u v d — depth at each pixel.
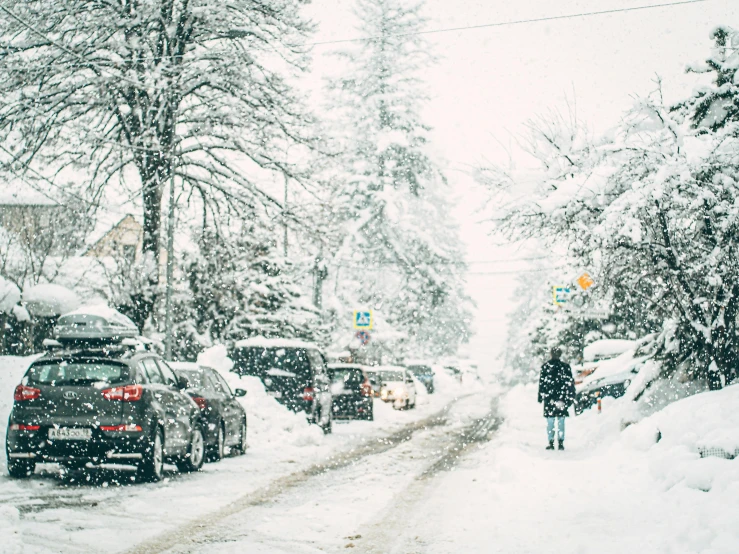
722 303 15.52
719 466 8.95
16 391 11.54
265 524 8.64
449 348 72.69
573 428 22.12
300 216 27.62
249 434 18.64
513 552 7.25
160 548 7.32
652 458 11.10
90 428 11.30
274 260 32.69
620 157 15.92
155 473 11.83
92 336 13.85
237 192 27.45
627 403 17.44
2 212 36.81
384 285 54.47
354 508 9.86
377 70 48.09
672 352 17.30
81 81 25.33
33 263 35.75
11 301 28.12
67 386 11.45
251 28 26.53
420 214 52.25
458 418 29.61
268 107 26.55
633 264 15.85
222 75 26.25
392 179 46.59
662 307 16.56
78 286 33.75
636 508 8.82
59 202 25.89
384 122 47.97
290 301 32.38
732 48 15.18
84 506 9.46
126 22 25.27
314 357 21.67
